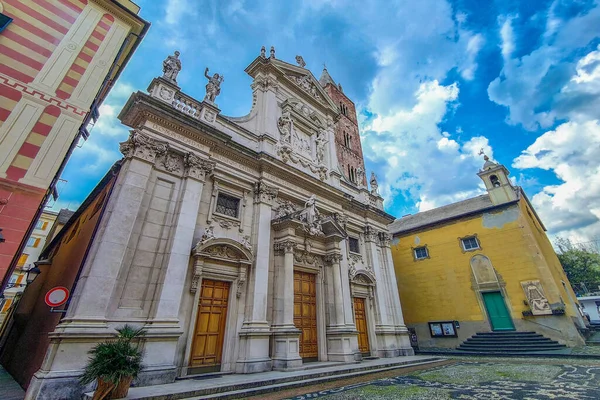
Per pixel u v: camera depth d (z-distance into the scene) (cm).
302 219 1505
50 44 1018
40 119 916
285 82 1975
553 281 2008
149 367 840
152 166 1085
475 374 1082
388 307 1934
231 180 1364
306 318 1434
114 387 627
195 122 1226
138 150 1054
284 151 1672
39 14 1032
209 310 1111
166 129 1175
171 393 692
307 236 1531
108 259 874
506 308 2145
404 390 815
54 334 740
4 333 1925
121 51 1187
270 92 1822
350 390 834
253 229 1366
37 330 1156
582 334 2014
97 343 776
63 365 716
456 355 2002
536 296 2038
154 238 1027
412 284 2675
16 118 877
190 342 990
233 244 1217
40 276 1677
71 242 1478
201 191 1195
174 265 1009
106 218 930
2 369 1488
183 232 1072
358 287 1805
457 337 2283
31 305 1548
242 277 1216
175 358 935
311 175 1819
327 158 2094
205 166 1238
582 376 959
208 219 1205
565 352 1672
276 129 1745
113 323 847
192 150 1228
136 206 985
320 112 2219
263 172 1495
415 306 2592
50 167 888
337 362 1335
